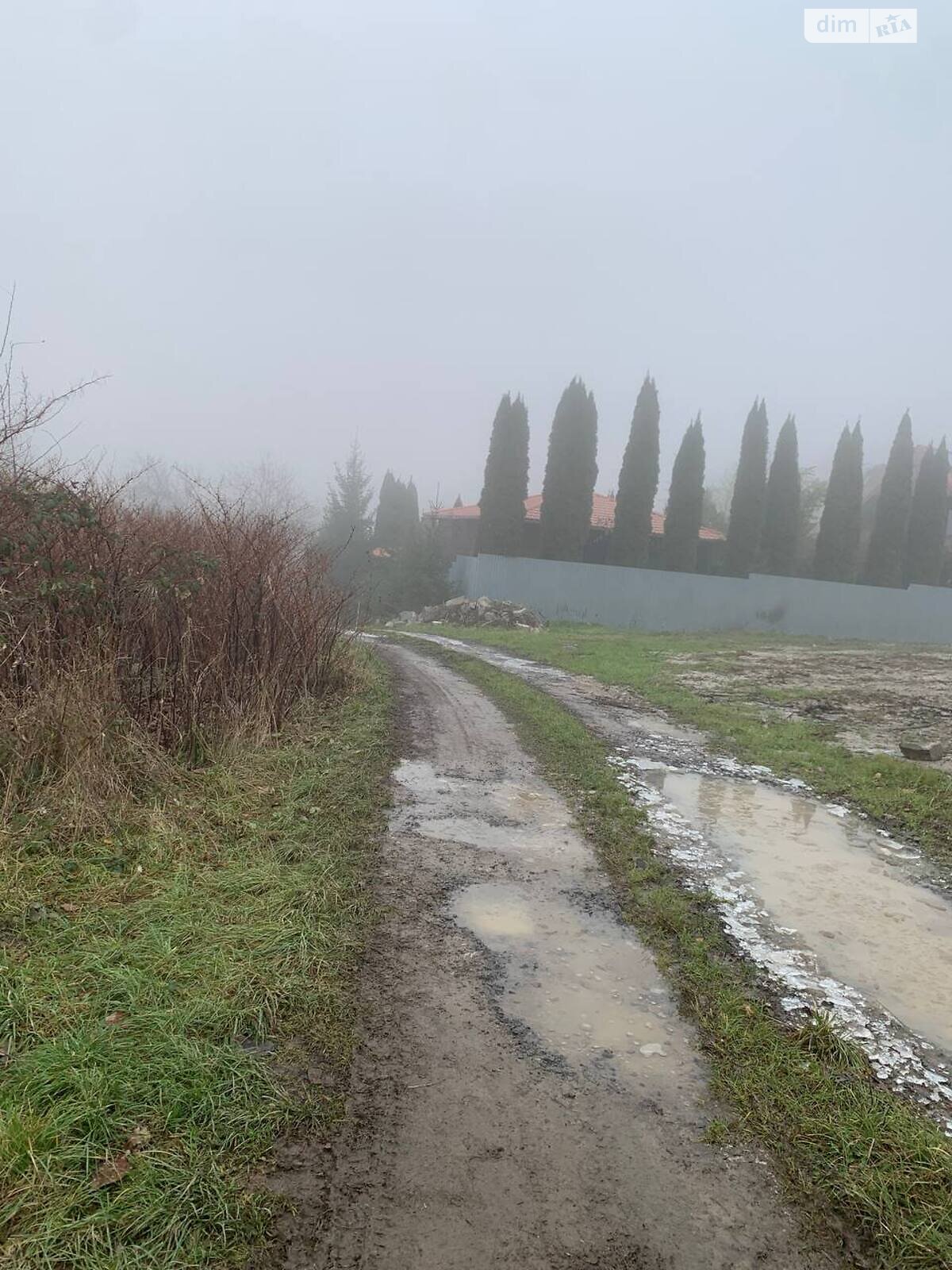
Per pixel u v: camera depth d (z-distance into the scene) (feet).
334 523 108.78
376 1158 8.15
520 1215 7.59
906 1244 7.48
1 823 14.01
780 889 16.53
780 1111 9.35
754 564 108.17
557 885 15.87
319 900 13.65
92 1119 7.93
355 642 42.50
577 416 90.43
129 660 19.34
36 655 16.84
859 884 17.04
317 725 26.00
